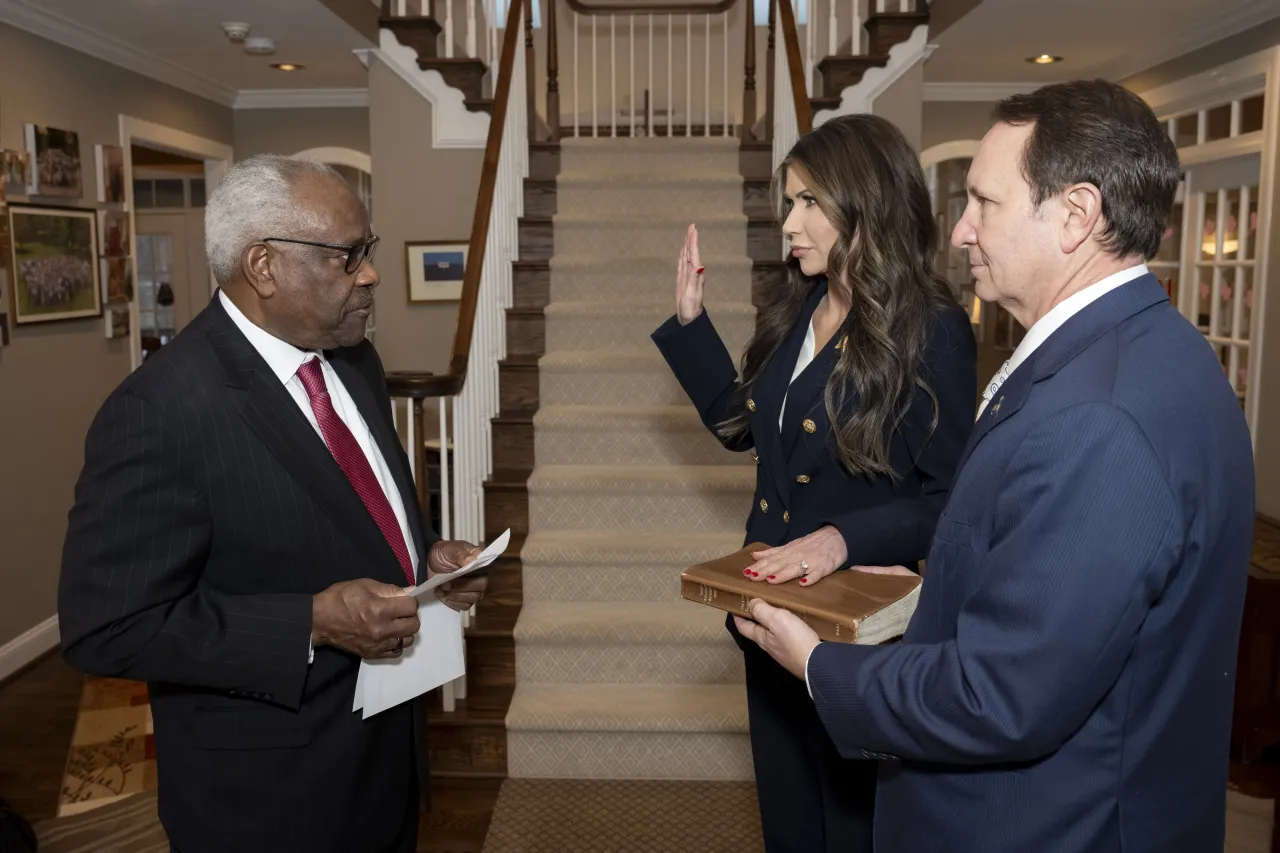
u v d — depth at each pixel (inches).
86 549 48.7
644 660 119.9
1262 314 163.8
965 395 62.8
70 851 107.0
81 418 182.1
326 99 258.5
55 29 170.9
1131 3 167.6
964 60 221.1
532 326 157.3
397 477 64.1
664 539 130.2
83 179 183.5
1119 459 35.2
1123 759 38.2
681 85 270.4
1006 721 35.8
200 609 50.9
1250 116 175.2
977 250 41.7
